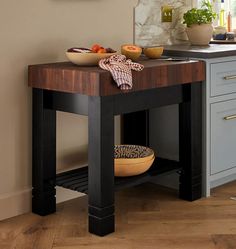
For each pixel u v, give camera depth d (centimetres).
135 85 362
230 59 428
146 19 458
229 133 437
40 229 372
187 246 347
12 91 384
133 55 396
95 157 356
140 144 455
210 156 425
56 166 414
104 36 430
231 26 550
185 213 397
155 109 445
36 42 392
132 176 389
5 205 389
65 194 421
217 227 374
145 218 389
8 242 353
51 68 370
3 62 378
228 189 447
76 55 373
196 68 403
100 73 344
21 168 396
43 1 392
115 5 434
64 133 416
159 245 348
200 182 424
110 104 353
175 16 482
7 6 375
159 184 455
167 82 383
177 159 438
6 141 386
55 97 379
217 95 422
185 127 414
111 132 356
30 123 396
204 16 469
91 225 366
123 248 345
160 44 473
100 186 356
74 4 409
